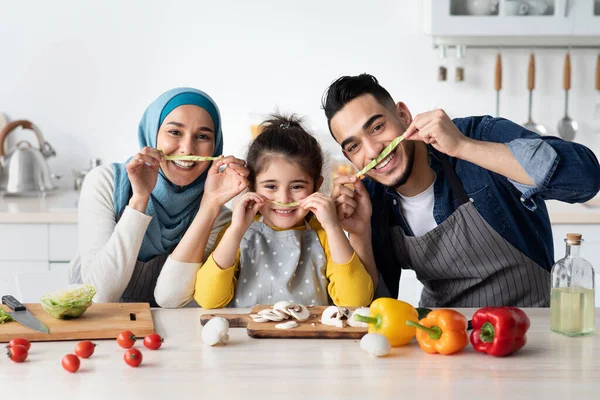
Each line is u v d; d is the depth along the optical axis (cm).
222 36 379
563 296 166
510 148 185
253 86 381
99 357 152
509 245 205
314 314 179
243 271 205
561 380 139
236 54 380
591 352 155
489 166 185
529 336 166
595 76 377
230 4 377
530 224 207
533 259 207
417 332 156
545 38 375
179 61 380
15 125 369
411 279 256
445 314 153
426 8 359
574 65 379
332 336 164
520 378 140
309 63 380
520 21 347
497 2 347
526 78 380
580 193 187
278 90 381
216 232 218
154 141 221
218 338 158
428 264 212
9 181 362
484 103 382
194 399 129
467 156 185
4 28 378
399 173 195
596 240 321
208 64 380
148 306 186
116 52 379
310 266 208
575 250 166
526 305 210
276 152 203
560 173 184
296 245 208
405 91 381
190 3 377
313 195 198
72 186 386
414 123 185
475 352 155
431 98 381
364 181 218
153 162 203
